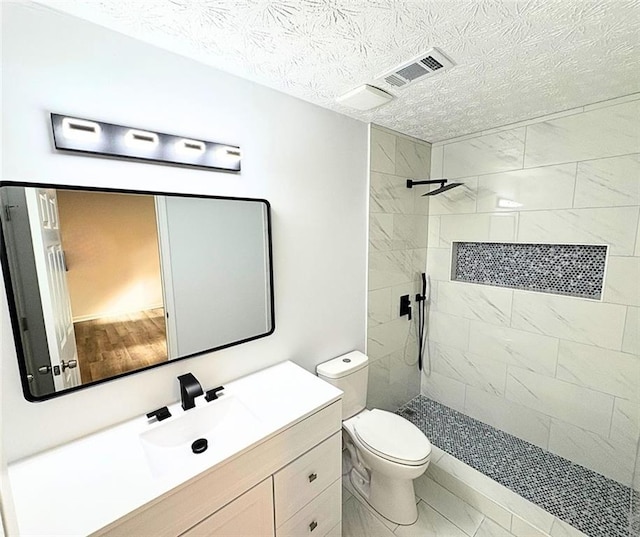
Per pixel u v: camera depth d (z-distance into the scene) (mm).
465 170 2248
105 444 1050
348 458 1932
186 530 918
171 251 1234
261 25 1001
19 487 875
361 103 1610
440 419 2385
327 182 1777
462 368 2410
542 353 1980
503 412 2207
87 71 996
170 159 1183
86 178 1029
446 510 1691
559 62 1237
